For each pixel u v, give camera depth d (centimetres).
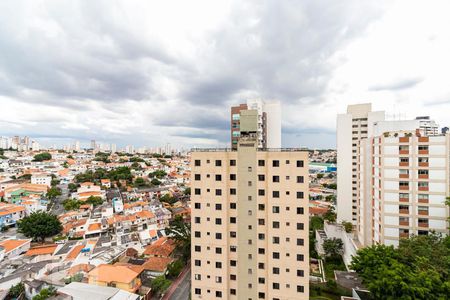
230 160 4338
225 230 4269
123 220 9188
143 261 6594
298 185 4047
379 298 4075
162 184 16525
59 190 13975
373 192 6203
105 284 5209
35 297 4478
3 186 13062
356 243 6812
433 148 5300
